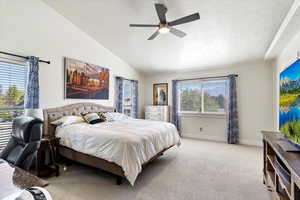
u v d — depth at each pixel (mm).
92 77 4047
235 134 4414
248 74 4375
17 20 2711
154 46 4004
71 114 3508
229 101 4488
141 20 3092
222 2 2389
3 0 2551
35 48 2959
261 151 3740
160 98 5879
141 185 2221
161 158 3271
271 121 4098
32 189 706
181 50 4016
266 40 3174
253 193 2037
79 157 2615
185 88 5445
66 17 3424
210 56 4133
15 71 2725
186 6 2545
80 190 2090
